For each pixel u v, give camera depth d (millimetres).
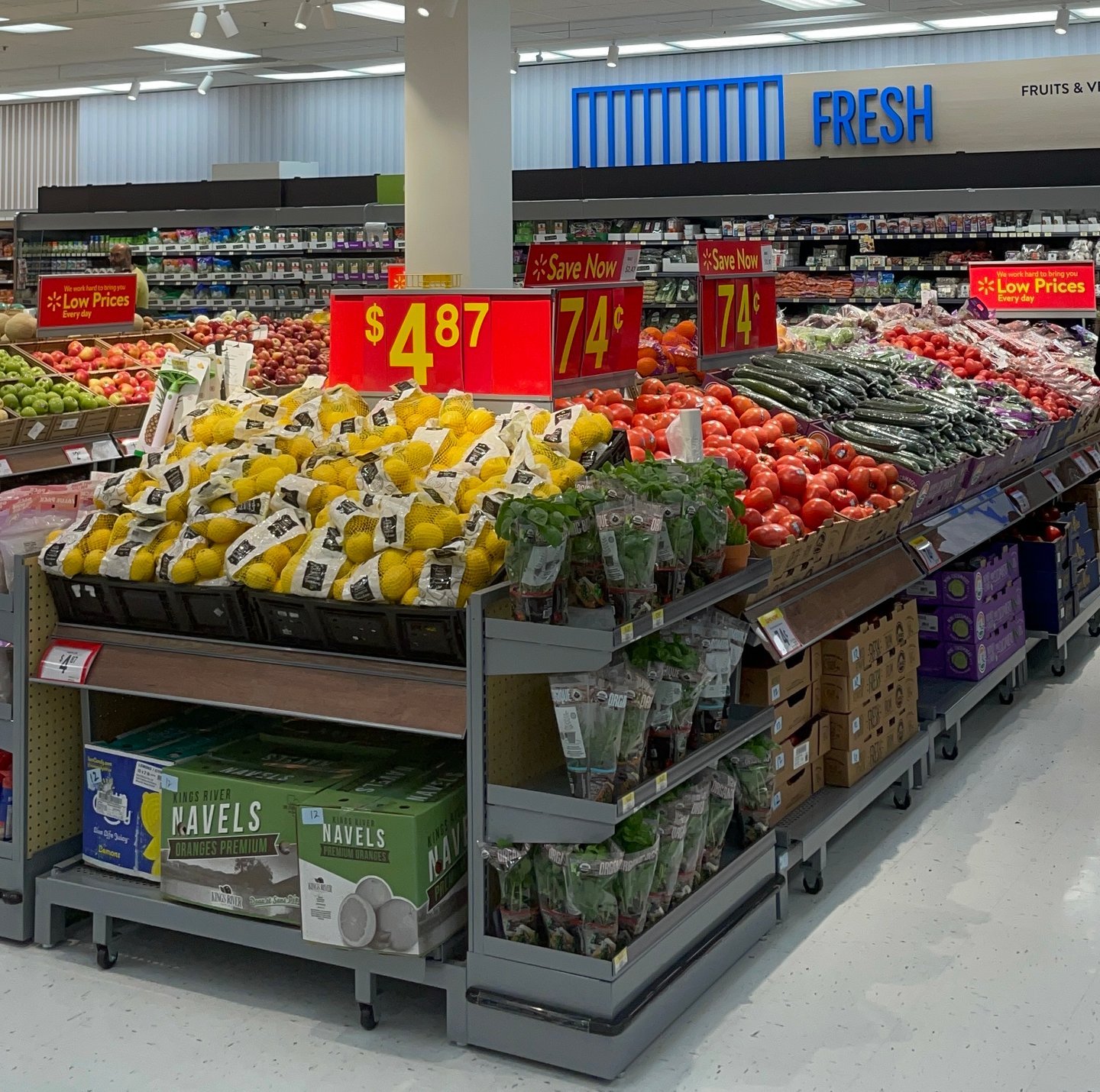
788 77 12906
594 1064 2922
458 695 3008
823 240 11781
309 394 3748
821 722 4160
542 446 3342
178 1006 3273
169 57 15281
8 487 6484
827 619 3963
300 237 13094
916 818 4523
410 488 3307
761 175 11281
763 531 3668
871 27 13555
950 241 11328
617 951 2936
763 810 3590
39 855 3604
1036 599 6227
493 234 7410
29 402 6402
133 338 8172
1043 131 11891
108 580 3383
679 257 11672
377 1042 3109
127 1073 2975
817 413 5012
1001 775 4930
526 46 14398
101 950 3453
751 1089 2906
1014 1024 3178
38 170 19422
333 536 3160
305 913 3131
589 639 2797
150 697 3695
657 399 4566
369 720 3061
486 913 3055
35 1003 3281
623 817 2865
